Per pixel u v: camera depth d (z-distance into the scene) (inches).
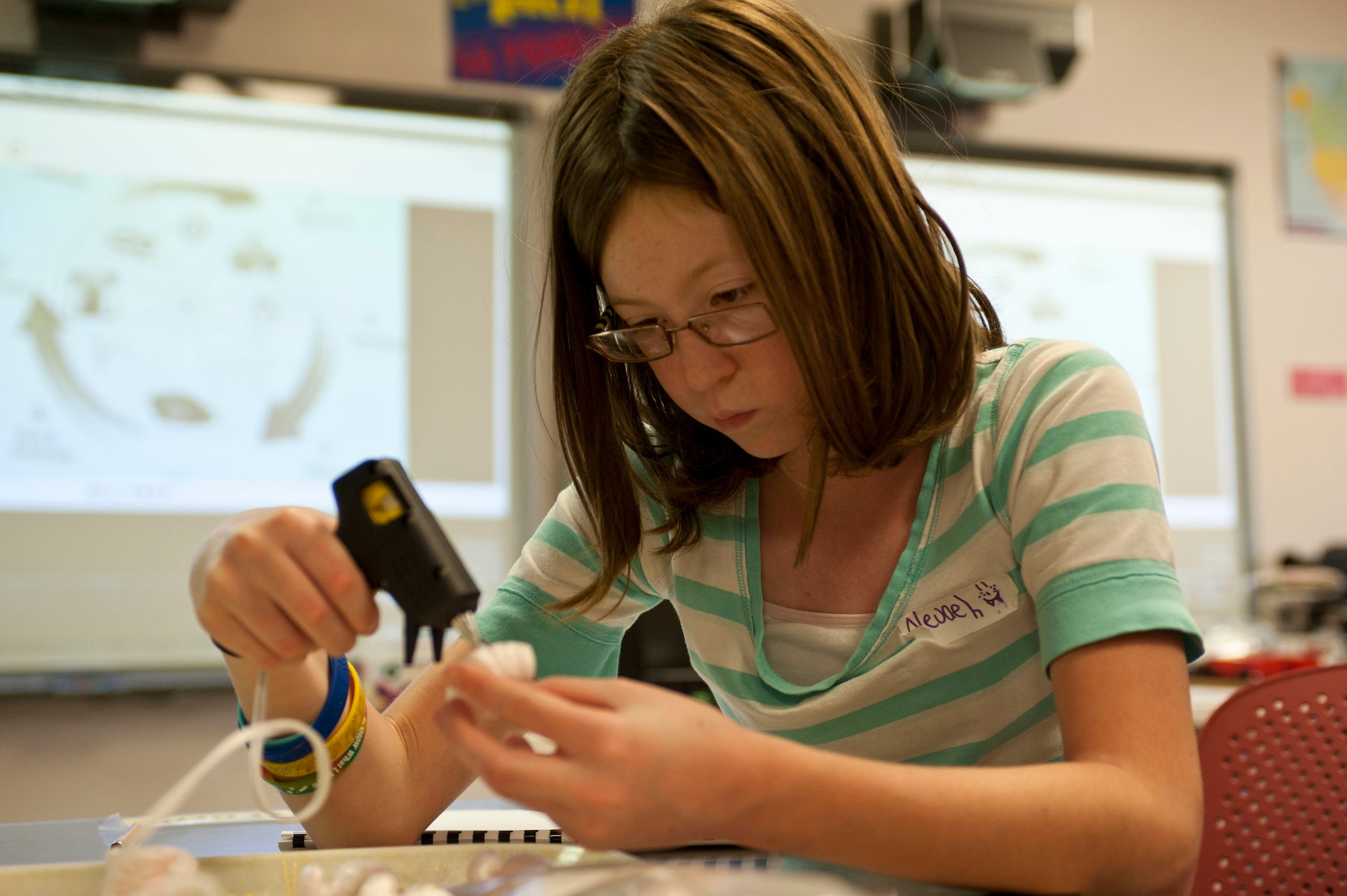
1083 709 25.0
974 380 31.1
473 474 101.6
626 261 28.2
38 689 87.7
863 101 30.0
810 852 21.4
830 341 27.9
